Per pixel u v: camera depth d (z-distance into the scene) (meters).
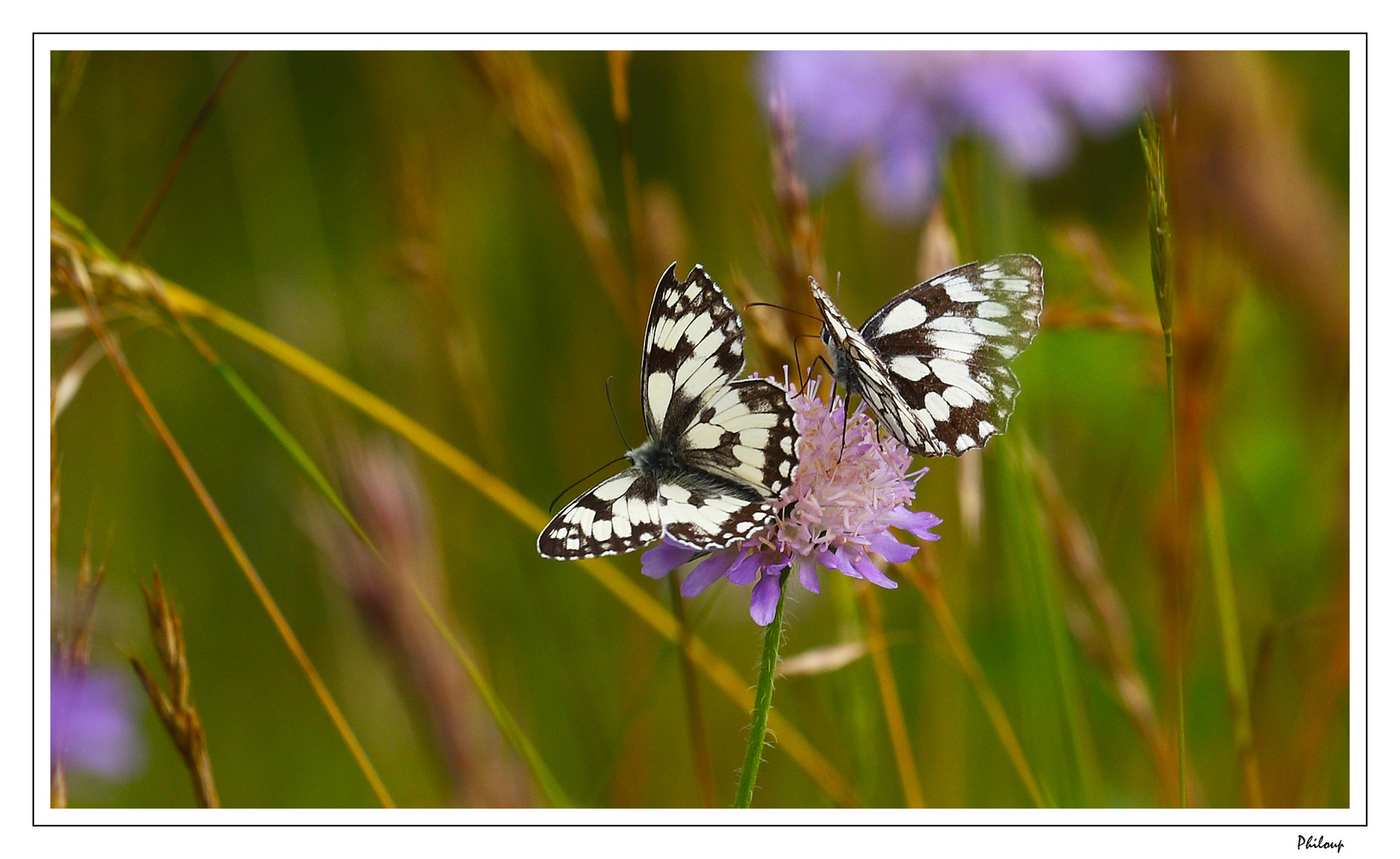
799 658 0.70
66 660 0.68
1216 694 0.76
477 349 0.78
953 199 0.73
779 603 0.67
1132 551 0.78
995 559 0.77
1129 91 0.77
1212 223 0.73
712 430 0.68
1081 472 0.79
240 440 0.80
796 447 0.68
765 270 0.78
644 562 0.69
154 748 0.77
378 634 0.73
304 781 0.78
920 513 0.69
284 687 0.79
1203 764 0.76
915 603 0.77
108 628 0.77
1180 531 0.72
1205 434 0.73
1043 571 0.72
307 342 0.80
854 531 0.68
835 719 0.75
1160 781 0.72
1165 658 0.72
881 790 0.75
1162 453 0.78
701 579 0.68
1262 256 0.76
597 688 0.78
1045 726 0.72
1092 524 0.78
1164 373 0.73
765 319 0.71
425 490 0.78
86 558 0.68
